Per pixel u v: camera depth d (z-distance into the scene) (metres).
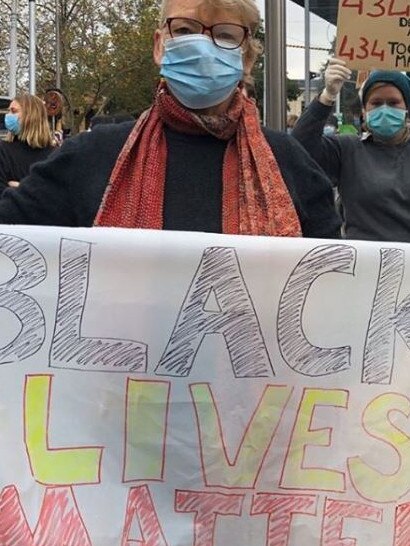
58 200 1.96
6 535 1.79
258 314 1.86
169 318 1.84
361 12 3.62
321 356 1.88
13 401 1.82
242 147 1.97
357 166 3.69
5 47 29.45
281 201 1.94
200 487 1.84
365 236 3.67
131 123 2.03
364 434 1.88
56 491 1.80
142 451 1.83
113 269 1.83
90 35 30.08
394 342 1.90
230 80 1.97
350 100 9.30
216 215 1.94
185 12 1.99
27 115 5.10
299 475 1.87
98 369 1.83
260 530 1.86
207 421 1.85
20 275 1.82
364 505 1.88
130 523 1.82
